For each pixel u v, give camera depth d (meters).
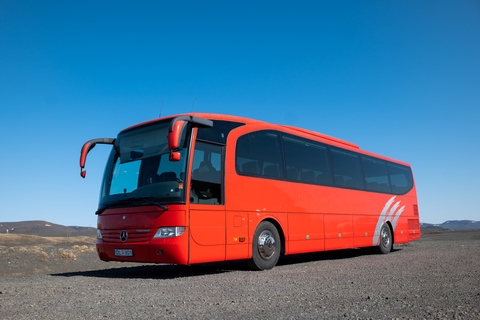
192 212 9.10
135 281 8.75
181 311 5.16
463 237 39.56
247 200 10.54
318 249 13.09
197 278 9.17
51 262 20.44
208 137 9.90
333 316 4.66
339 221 14.34
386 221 17.58
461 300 5.45
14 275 17.25
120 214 9.88
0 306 5.84
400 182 19.45
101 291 7.20
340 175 14.89
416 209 20.41
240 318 4.68
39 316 5.05
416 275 8.25
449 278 7.66
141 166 10.03
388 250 17.52
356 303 5.41
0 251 21.16
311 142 13.70
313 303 5.50
